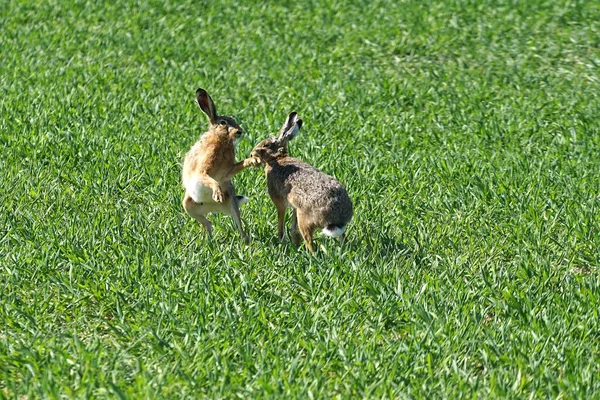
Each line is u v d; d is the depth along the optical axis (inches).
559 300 676.7
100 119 1104.2
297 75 1314.0
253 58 1401.3
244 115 1139.3
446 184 917.8
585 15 1598.2
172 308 658.2
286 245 781.3
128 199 870.4
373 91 1246.3
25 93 1197.7
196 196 772.6
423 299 672.4
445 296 680.4
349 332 635.5
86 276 707.4
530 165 979.9
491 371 583.5
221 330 629.6
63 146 995.3
